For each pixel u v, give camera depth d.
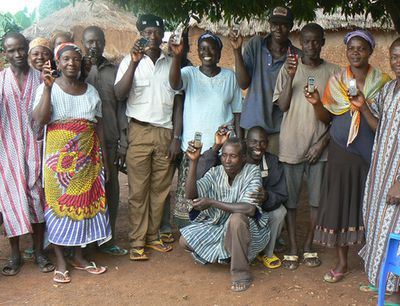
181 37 3.97
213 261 3.99
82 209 3.88
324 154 4.09
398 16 5.09
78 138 3.82
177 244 4.68
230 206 3.78
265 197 3.96
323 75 4.08
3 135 3.87
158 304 3.55
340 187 3.71
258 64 4.30
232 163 3.83
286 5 5.16
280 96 4.06
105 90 4.26
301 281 3.89
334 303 3.55
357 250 4.44
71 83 3.84
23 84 3.92
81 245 3.89
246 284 3.79
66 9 13.55
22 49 3.84
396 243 2.82
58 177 3.81
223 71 4.33
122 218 5.48
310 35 3.97
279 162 4.23
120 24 13.30
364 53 3.59
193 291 3.74
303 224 5.21
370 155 3.63
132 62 3.95
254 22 9.85
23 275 4.00
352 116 3.61
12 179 3.90
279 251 4.48
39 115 3.65
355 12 5.40
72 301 3.59
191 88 4.26
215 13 5.48
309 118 4.05
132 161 4.30
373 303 3.54
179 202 4.40
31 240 4.73
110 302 3.57
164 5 5.11
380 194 3.30
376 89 3.62
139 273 4.05
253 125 4.27
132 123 4.30
